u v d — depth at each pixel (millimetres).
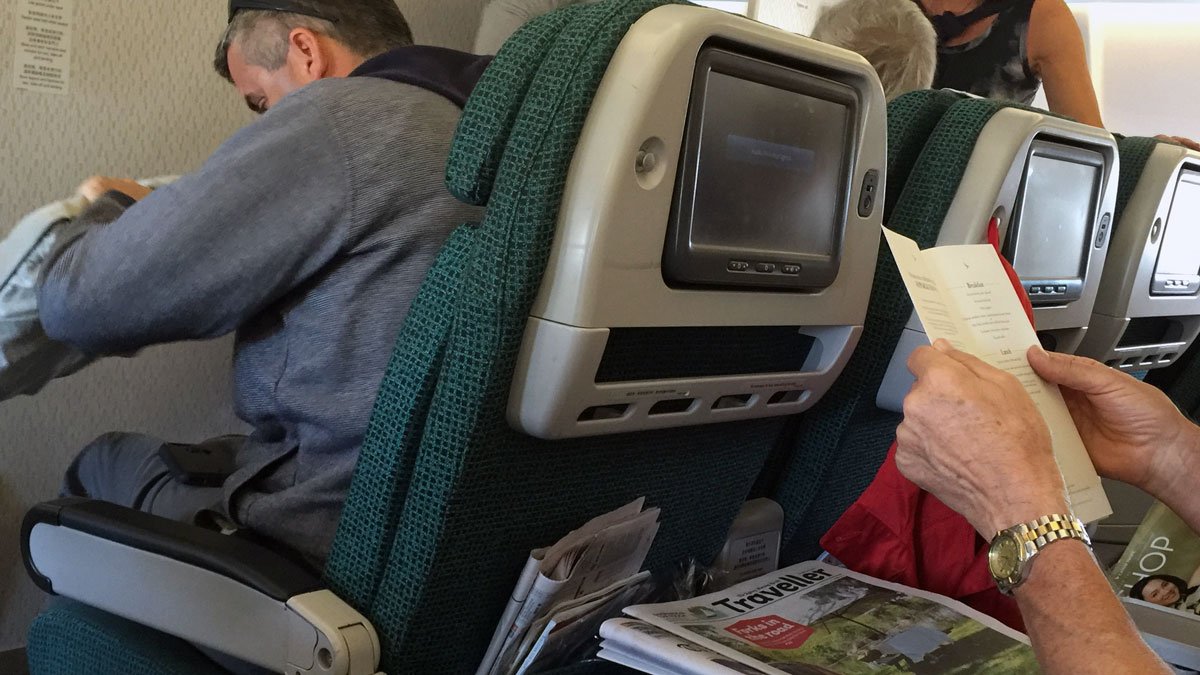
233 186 1222
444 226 1292
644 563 1397
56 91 1883
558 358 983
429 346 1041
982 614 1327
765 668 1080
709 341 1199
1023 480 970
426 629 1139
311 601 1099
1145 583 1585
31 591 2010
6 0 1802
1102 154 1828
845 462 1619
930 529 1458
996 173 1474
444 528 1062
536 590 1153
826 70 1173
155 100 2023
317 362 1301
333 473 1305
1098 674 852
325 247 1256
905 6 2182
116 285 1257
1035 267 1724
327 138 1246
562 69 956
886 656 1179
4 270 1736
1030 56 3244
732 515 1495
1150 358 2551
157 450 1676
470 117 1001
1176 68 3498
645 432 1186
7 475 1927
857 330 1337
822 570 1472
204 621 1179
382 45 1636
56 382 1953
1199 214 2418
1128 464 1223
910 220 1517
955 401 1008
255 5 1606
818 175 1188
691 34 961
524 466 1090
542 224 957
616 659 1133
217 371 2225
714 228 1067
